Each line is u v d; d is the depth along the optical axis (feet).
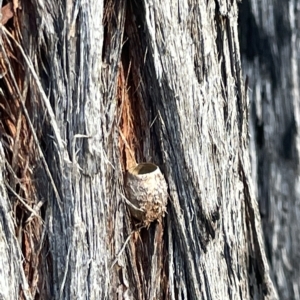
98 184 0.53
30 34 0.52
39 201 0.54
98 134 0.52
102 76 0.54
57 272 0.54
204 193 0.58
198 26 0.58
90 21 0.51
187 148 0.57
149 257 0.58
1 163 0.52
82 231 0.53
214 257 0.60
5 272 0.52
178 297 0.59
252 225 0.70
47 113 0.53
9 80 0.53
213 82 0.60
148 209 0.56
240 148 0.67
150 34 0.55
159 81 0.55
